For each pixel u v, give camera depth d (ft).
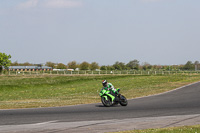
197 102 77.15
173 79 214.69
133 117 50.65
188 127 40.52
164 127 41.32
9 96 152.56
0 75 352.28
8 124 43.27
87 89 177.99
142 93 111.86
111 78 279.28
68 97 117.91
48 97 132.46
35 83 249.75
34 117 50.34
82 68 540.11
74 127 41.24
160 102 78.59
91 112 57.57
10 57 451.94
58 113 55.93
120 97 69.46
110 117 50.65
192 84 155.33
